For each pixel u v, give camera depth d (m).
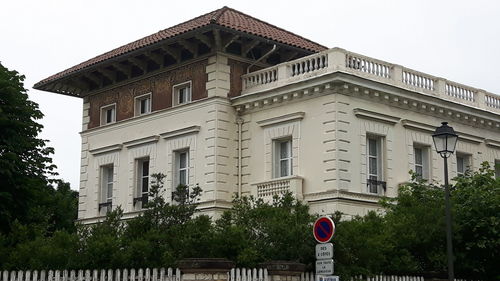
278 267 18.16
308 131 30.05
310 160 29.77
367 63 30.66
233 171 32.31
